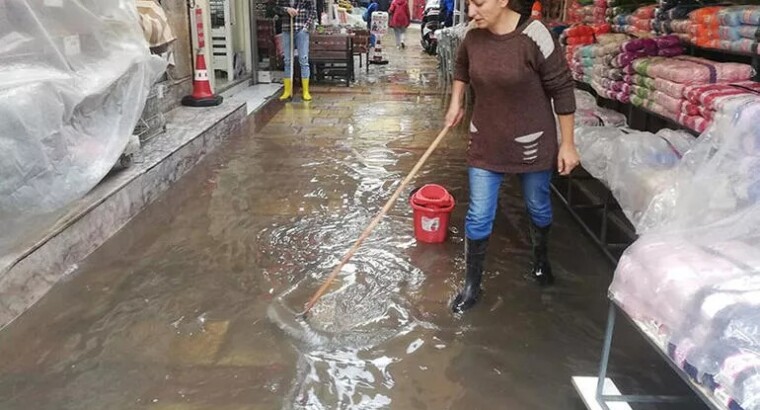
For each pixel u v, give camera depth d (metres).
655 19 3.59
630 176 2.92
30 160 2.77
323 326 2.64
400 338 2.56
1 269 2.58
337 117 6.95
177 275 3.06
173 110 6.02
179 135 4.92
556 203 4.17
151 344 2.48
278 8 7.81
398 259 3.30
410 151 5.49
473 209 2.71
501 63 2.45
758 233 1.87
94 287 2.91
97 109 3.41
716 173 1.99
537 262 3.02
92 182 3.24
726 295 1.60
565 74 2.49
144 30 4.27
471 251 2.75
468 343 2.53
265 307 2.78
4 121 2.63
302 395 2.20
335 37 9.12
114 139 3.49
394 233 3.65
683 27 3.26
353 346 2.49
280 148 5.50
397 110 7.46
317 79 9.77
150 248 3.35
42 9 3.01
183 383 2.25
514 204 4.18
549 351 2.49
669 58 3.32
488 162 2.64
